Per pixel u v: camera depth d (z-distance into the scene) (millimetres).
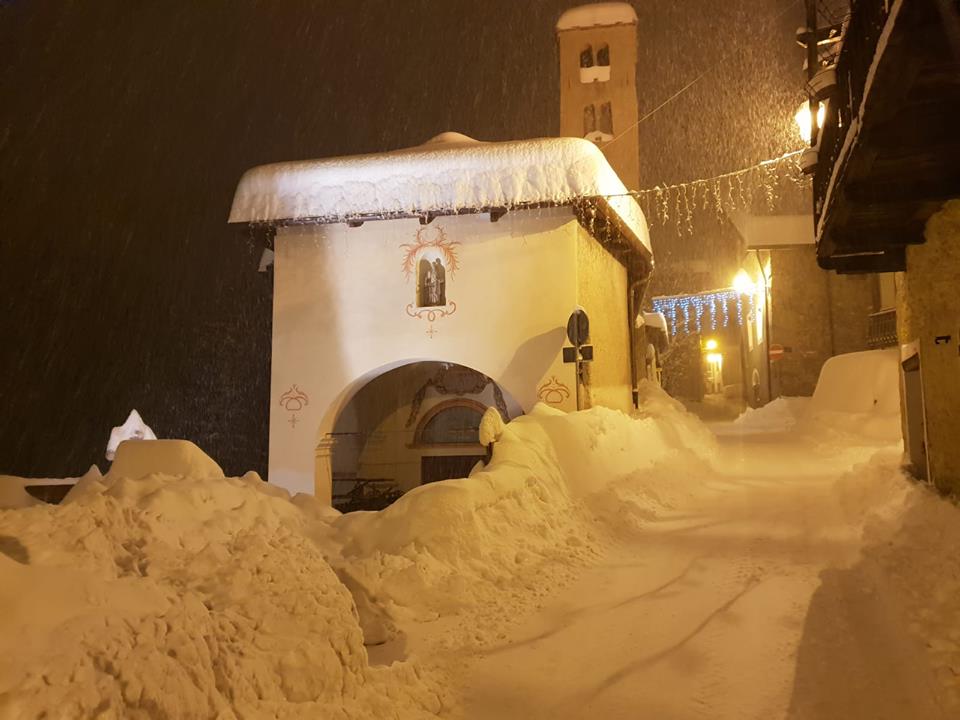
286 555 5109
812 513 11695
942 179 7766
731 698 5152
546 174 14727
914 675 5211
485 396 18359
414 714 4789
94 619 3350
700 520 11469
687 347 47406
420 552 7727
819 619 6527
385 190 15258
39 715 2807
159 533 5543
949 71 5707
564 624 6688
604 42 33875
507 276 15258
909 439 11336
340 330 15836
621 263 21125
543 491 10008
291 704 4047
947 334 9297
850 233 9805
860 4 6547
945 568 6684
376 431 18797
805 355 30844
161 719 3236
